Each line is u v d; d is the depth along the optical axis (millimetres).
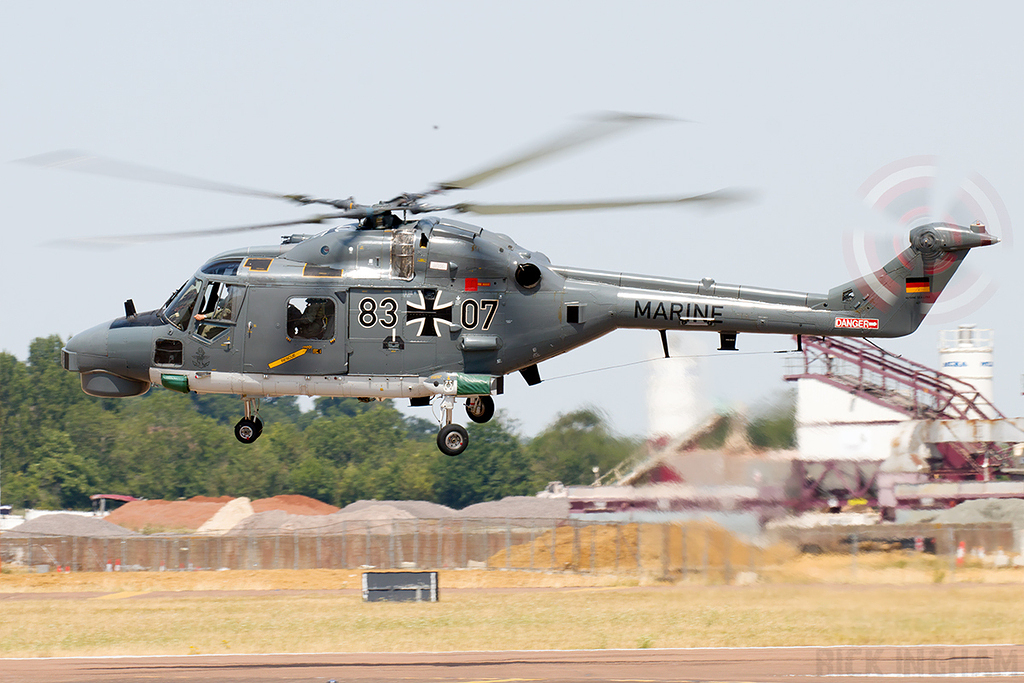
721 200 70500
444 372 84312
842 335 88750
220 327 85500
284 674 75375
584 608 111188
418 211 84438
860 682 68438
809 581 120562
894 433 176500
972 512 163500
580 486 181375
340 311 84188
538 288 85312
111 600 139625
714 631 92875
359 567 182875
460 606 119000
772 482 135250
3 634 102000
